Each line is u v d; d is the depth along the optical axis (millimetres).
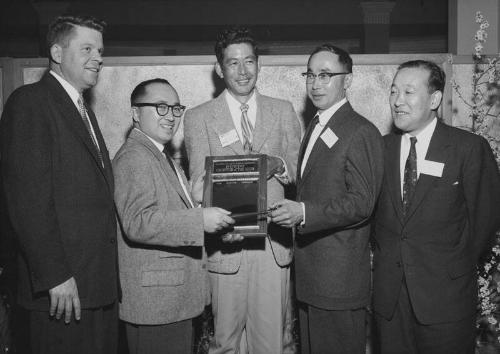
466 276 2135
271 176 2295
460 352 2115
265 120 2385
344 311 2189
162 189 2104
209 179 2201
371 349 3062
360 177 2117
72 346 1917
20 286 1933
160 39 9258
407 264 2125
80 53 1972
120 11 9148
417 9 9109
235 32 2295
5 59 3045
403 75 2135
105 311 2064
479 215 2154
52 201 1819
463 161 2111
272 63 3072
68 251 1880
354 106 3117
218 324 2365
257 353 2391
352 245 2195
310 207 2105
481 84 3127
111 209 2018
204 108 2432
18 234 1763
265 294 2354
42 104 1866
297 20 9156
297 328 3049
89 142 1956
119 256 2125
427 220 2107
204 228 2012
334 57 2229
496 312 3061
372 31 8922
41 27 9031
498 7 3719
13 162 1764
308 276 2246
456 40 3812
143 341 2092
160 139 2203
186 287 2129
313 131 2365
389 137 2334
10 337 2906
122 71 3092
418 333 2160
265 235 2119
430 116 2186
